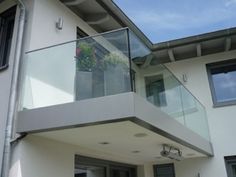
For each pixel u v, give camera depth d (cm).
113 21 684
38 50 479
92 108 400
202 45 825
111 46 444
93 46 462
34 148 436
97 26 704
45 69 468
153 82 475
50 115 420
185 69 889
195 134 643
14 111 440
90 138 473
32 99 453
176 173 789
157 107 465
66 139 474
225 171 759
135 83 414
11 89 450
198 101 761
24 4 531
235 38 793
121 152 607
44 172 443
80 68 451
